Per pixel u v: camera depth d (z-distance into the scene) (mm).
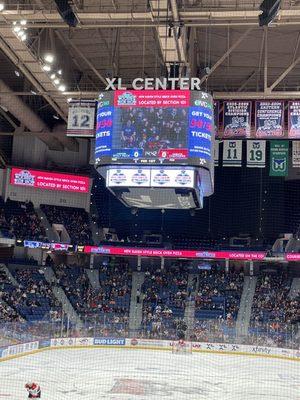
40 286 44781
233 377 26844
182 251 47375
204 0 25156
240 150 33094
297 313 43156
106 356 32781
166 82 24406
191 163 23328
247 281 48500
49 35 30891
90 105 30734
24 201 49344
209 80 38656
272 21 22891
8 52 29859
